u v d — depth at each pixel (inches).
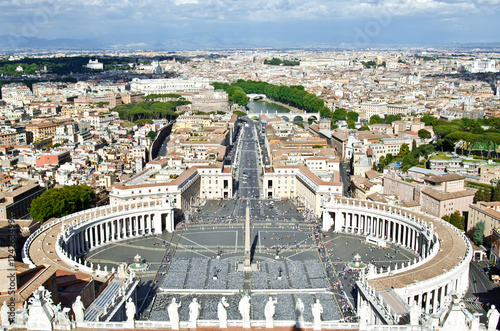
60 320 4874.5
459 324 4594.0
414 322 5039.4
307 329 4980.3
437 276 7490.2
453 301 4633.4
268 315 4948.3
